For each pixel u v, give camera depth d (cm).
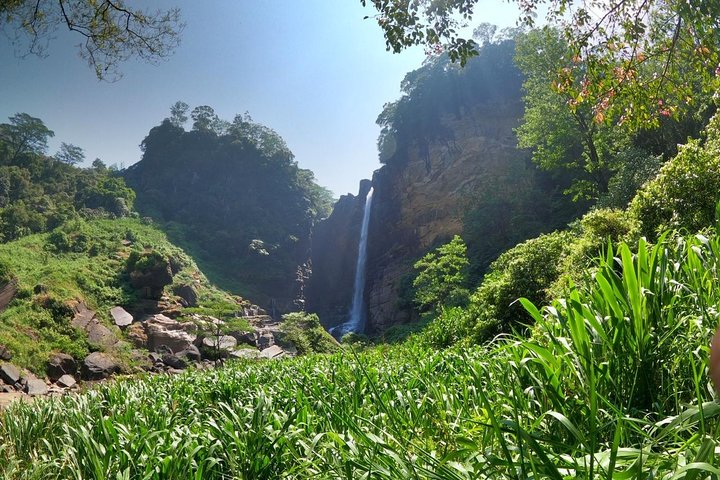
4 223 5562
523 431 136
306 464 234
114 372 2544
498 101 5769
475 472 150
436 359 512
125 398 652
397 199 6481
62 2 828
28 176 7800
